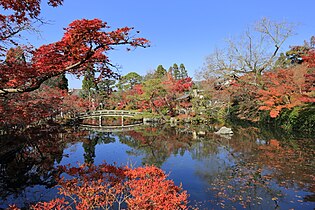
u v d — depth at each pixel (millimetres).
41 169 9898
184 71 57344
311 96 15430
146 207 3918
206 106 27859
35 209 5340
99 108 38219
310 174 7969
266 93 17859
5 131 13508
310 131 14891
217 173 8656
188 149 13336
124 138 18453
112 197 4836
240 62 22125
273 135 15477
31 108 11680
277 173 8188
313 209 5652
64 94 26641
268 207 5816
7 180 8555
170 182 4469
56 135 19859
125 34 4000
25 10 4066
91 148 14617
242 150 12031
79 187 4660
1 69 4359
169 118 28109
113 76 5270
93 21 3547
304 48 22828
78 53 4152
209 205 6043
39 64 4297
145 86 28109
